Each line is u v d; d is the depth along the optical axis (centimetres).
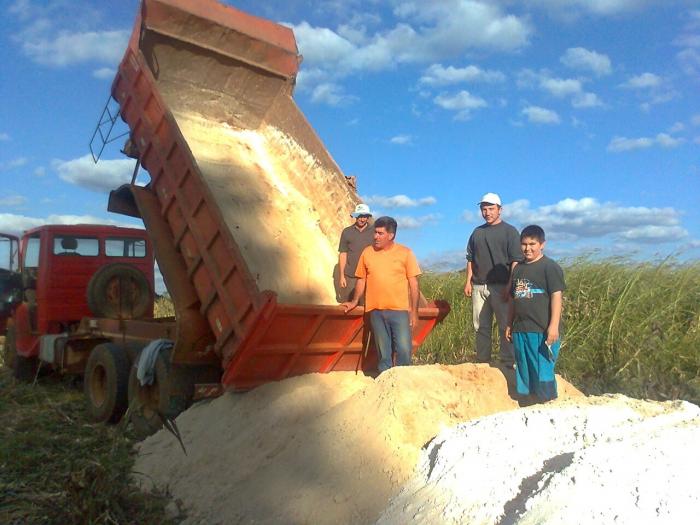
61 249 998
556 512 302
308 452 468
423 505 368
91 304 934
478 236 731
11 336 1097
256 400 591
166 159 717
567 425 402
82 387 991
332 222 815
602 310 912
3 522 464
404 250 654
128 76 798
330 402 569
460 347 1051
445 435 421
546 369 542
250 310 578
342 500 413
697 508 287
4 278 1127
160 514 484
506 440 393
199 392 640
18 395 902
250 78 922
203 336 664
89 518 456
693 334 842
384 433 445
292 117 905
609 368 827
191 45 853
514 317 564
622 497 300
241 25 886
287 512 425
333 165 824
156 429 670
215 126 903
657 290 927
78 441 659
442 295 1152
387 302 636
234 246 600
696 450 327
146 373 688
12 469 570
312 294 691
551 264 544
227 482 497
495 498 344
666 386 754
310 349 627
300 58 945
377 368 712
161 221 732
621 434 376
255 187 820
